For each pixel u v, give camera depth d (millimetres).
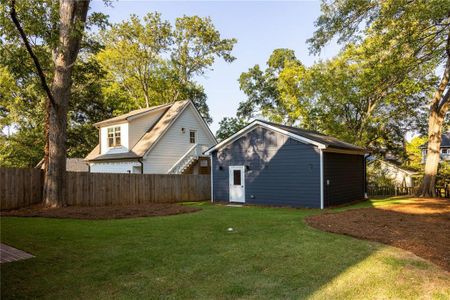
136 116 21250
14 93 23484
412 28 12484
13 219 9320
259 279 4035
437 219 8320
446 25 12367
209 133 24922
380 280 3990
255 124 14641
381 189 20547
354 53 21094
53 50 11930
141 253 5289
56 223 8523
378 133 25516
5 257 5074
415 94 22188
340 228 7207
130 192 15188
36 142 26391
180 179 17688
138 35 29094
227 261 4797
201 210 11906
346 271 4320
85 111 28500
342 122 26156
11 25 9422
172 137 21922
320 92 24828
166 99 34875
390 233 6605
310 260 4816
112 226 8000
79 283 3941
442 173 17812
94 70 17953
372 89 15516
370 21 13414
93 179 13727
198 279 4055
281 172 13836
